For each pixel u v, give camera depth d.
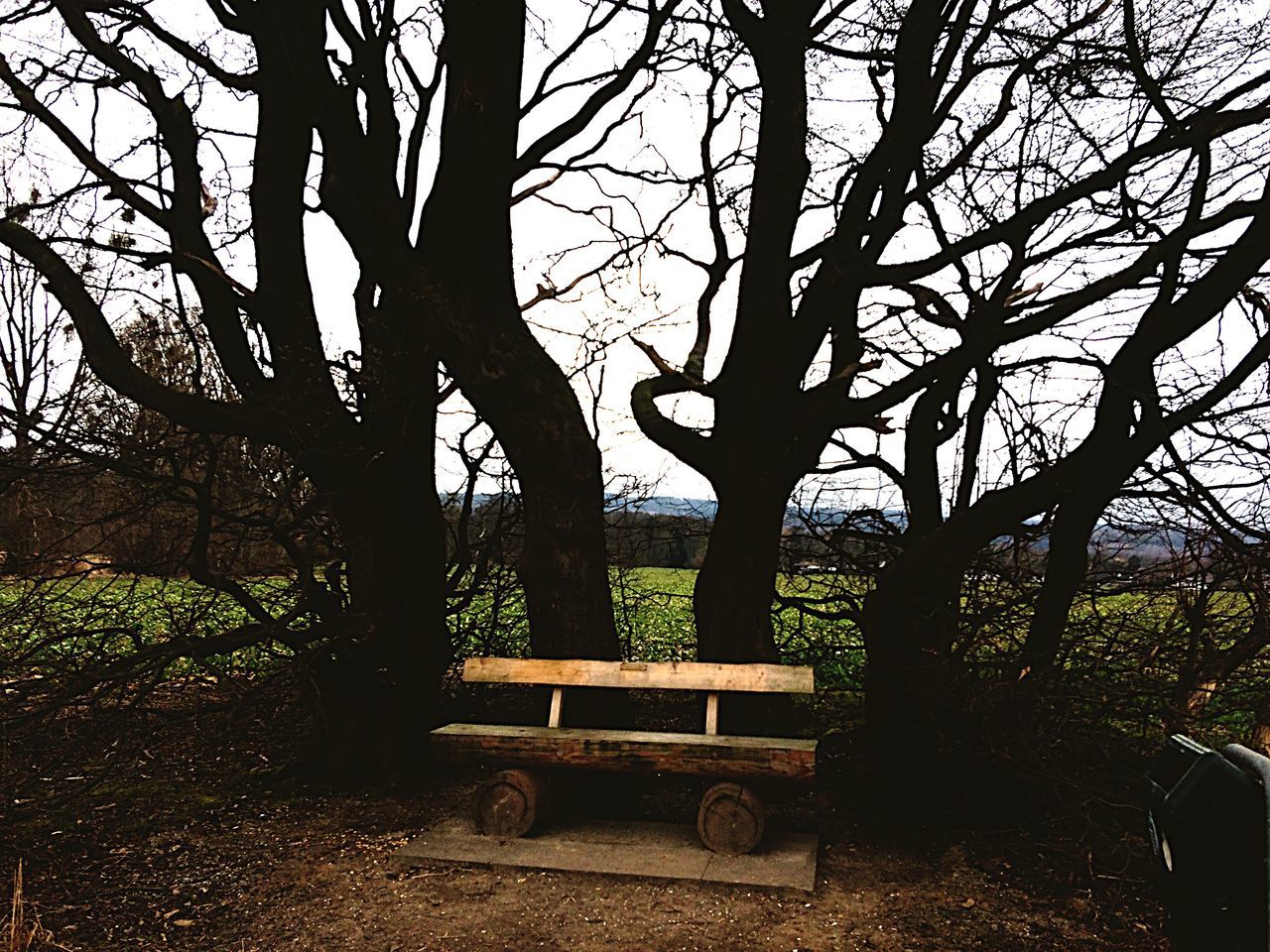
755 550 5.98
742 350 6.15
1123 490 5.07
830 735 7.09
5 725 4.99
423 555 6.44
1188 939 1.88
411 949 3.91
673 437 6.44
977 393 6.10
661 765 4.99
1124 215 5.28
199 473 6.64
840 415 5.64
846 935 4.06
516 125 6.32
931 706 5.24
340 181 5.80
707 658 6.00
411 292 5.86
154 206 6.11
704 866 4.70
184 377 7.28
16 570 5.70
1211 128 4.52
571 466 5.91
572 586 5.90
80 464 5.66
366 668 6.20
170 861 4.84
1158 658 5.07
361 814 5.58
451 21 6.21
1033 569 5.67
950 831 5.20
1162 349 4.71
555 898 4.39
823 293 5.54
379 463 6.16
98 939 3.97
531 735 5.20
